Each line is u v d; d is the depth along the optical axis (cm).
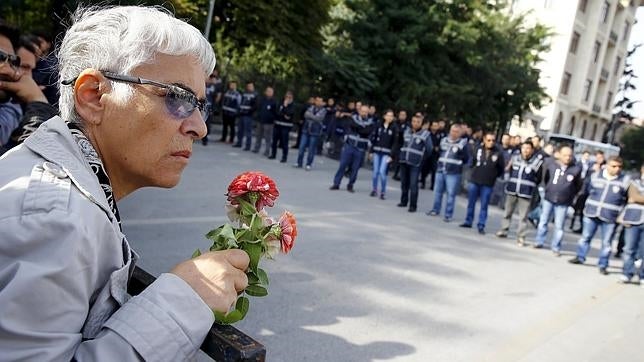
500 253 688
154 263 424
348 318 384
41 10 902
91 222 82
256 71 1748
